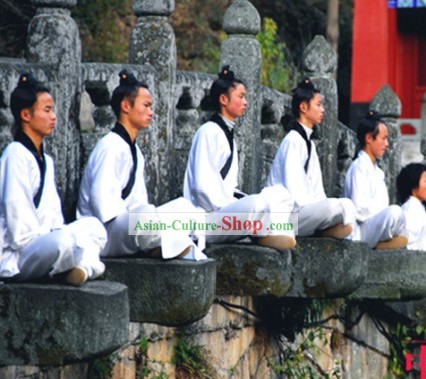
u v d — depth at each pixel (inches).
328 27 2383.1
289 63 2390.5
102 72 1028.5
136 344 1034.1
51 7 987.9
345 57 2600.9
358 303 1360.7
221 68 1133.1
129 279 930.1
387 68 2249.0
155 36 1095.6
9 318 831.1
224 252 1038.4
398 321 1446.9
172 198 1122.0
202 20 2226.9
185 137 1147.3
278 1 2508.6
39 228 849.5
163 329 1068.5
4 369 884.6
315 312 1251.2
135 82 970.1
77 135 1002.1
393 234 1246.3
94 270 851.4
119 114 971.3
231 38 1188.5
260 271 1035.3
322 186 1211.9
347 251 1107.9
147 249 935.7
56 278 843.4
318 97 1152.8
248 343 1190.3
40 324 828.0
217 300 1130.0
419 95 2399.1
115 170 952.3
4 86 917.8
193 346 1101.1
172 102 1103.0
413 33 2400.3
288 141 1143.6
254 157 1185.4
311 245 1104.2
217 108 1064.8
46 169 878.4
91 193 949.2
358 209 1263.5
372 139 1283.2
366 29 2252.7
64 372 960.3
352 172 1277.1
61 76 981.2
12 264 844.0
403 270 1253.7
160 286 926.4
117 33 1987.0
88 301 823.1
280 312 1215.6
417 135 2316.7
